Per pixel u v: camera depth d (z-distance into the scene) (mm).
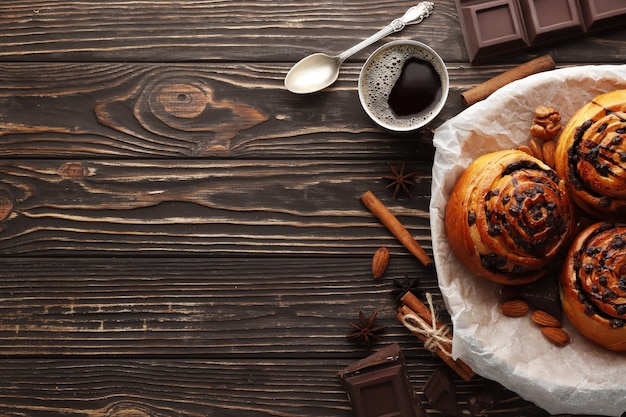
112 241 778
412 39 775
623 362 691
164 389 771
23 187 782
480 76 769
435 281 763
